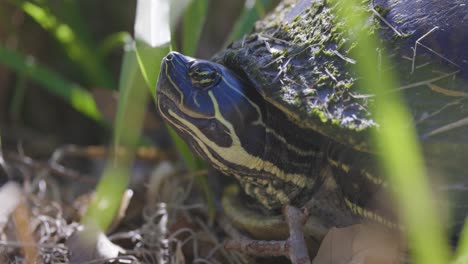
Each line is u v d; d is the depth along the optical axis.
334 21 0.58
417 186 0.53
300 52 0.58
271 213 0.61
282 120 0.59
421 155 0.55
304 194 0.60
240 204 0.62
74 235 0.61
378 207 0.57
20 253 0.61
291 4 0.62
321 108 0.57
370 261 0.57
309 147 0.59
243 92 0.59
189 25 0.65
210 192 0.64
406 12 0.57
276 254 0.58
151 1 0.60
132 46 0.63
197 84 0.58
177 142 0.63
